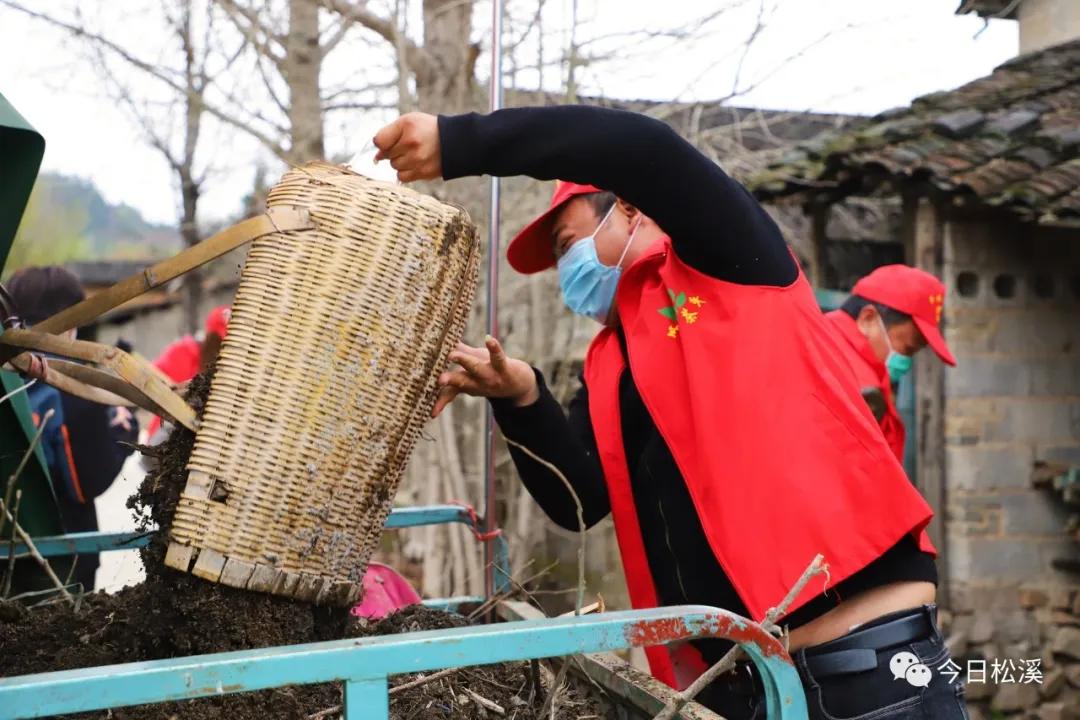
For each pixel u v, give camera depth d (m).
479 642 0.93
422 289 1.21
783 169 4.70
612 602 4.53
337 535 1.16
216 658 0.85
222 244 1.13
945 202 4.50
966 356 4.53
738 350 1.39
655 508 1.56
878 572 1.38
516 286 4.52
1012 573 4.53
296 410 1.12
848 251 5.44
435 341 1.24
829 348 1.46
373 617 1.64
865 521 1.34
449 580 4.44
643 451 1.58
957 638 4.43
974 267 4.54
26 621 1.48
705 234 1.38
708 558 1.44
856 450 1.36
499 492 4.55
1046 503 4.58
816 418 1.37
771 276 1.42
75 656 1.27
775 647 1.05
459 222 1.25
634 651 3.54
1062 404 4.63
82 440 2.87
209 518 1.09
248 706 1.15
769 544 1.34
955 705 1.37
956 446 4.50
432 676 1.32
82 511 2.92
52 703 0.79
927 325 3.16
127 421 3.30
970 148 4.38
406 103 4.18
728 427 1.37
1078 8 5.73
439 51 4.33
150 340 13.62
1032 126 4.52
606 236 1.68
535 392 1.59
